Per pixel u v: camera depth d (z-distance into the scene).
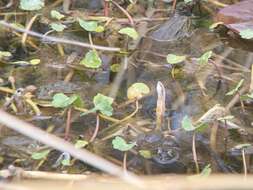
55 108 1.41
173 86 1.45
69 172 1.33
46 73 1.46
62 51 1.50
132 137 1.37
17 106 1.41
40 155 1.33
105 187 1.22
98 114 1.38
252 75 1.45
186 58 1.49
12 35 1.52
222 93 1.44
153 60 1.49
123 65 1.48
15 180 1.31
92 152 1.35
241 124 1.39
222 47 1.51
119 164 1.34
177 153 1.36
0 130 1.37
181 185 1.19
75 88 1.44
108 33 1.53
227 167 1.34
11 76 1.45
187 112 1.41
